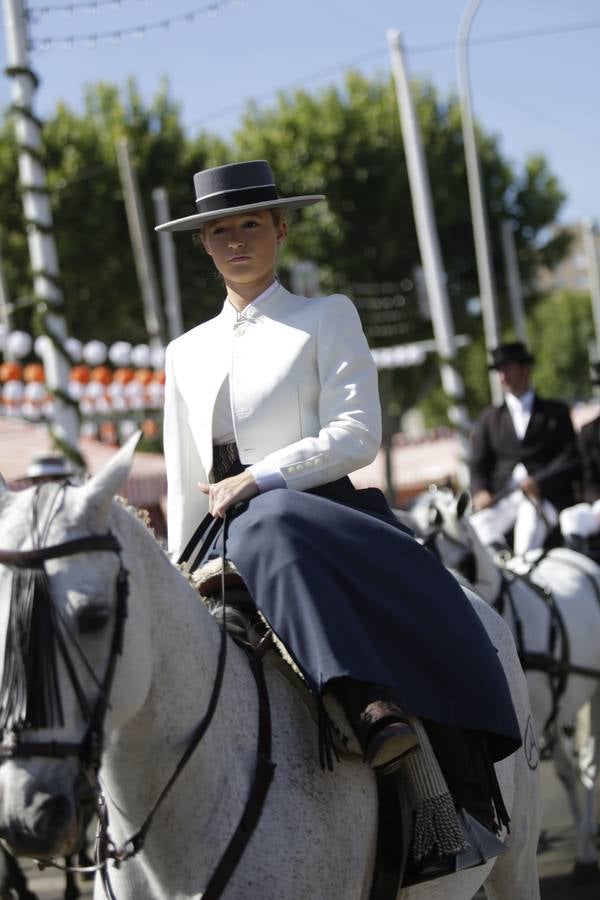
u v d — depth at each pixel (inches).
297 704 151.5
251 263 165.6
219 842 138.9
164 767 138.7
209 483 164.6
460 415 841.5
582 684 356.5
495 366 426.9
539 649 340.2
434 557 163.3
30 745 117.3
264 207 163.0
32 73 568.4
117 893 145.7
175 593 141.0
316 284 1120.2
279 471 154.5
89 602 121.5
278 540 148.7
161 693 138.3
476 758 162.6
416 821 154.2
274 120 1565.0
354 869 147.6
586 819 344.2
